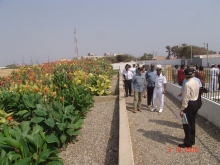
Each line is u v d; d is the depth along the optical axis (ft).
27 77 41.63
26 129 13.89
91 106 27.91
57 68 52.54
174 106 29.76
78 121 18.07
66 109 18.43
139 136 18.89
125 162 12.61
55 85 34.24
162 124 21.91
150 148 16.46
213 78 24.67
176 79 39.29
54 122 16.14
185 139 16.33
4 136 13.24
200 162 14.14
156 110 27.91
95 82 37.14
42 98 23.79
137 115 25.80
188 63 169.58
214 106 21.09
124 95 36.09
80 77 38.58
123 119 21.02
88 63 69.82
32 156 12.01
